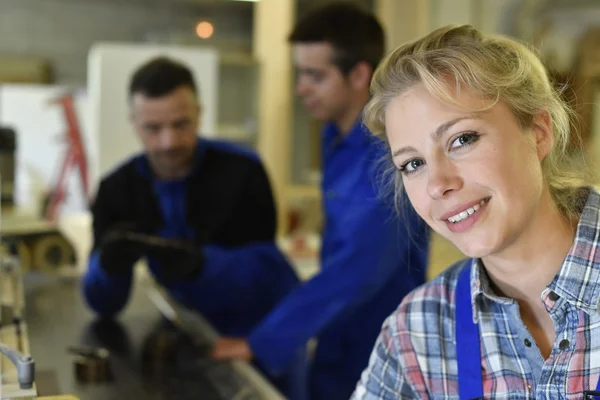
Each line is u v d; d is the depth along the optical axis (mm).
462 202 807
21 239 2275
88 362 1425
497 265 876
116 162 3086
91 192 3715
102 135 3068
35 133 3672
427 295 977
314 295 1590
